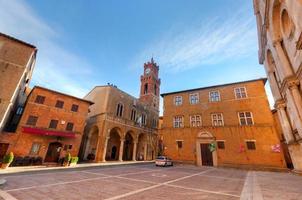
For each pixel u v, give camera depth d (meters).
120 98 33.91
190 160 24.81
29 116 21.38
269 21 14.22
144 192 7.95
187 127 26.89
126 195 7.37
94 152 30.38
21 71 19.27
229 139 23.14
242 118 23.42
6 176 11.55
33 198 6.67
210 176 13.91
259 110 22.66
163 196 7.27
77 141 24.89
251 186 9.33
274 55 15.02
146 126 39.62
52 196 7.00
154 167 21.36
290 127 15.26
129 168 19.59
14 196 6.85
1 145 18.98
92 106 33.62
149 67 62.47
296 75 11.43
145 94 57.00
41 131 21.19
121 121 31.83
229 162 22.09
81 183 9.85
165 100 31.19
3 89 17.80
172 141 27.36
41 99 22.91
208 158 23.69
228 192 8.09
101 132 27.75
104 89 32.69
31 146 20.75
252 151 21.31
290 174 15.46
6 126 22.52
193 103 28.06
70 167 18.56
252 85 24.30
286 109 16.00
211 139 24.33
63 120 24.19
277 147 20.11
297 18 7.34
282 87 14.24
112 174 14.13
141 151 37.66
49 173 13.68
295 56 10.80
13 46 19.48
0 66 18.12
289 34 11.26
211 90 27.30
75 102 26.28
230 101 25.02
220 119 24.89
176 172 16.30
